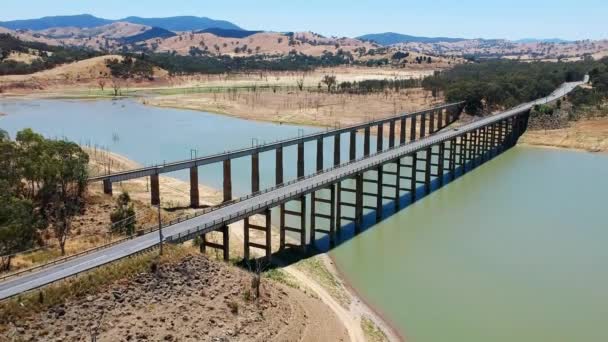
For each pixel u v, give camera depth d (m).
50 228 76.06
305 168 144.38
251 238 89.31
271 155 160.00
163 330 52.47
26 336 47.91
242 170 139.88
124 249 62.97
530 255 87.56
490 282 77.62
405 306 70.25
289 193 83.62
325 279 76.12
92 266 57.41
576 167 152.75
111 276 55.94
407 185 131.38
